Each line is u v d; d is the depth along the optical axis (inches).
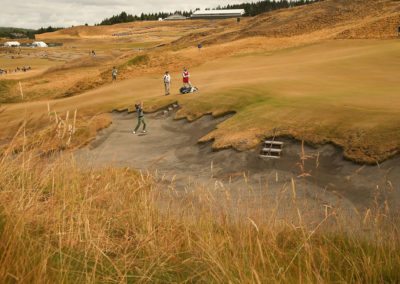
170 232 200.7
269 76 1800.0
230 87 1483.8
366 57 1987.0
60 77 3708.2
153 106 1544.0
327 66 1866.4
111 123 1416.1
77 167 245.6
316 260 188.2
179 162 929.5
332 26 3779.5
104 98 1927.9
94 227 184.7
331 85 1371.8
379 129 742.5
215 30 5285.4
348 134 770.8
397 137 692.1
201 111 1321.4
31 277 123.3
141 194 241.3
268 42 3358.8
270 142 839.7
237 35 4190.5
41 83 3435.0
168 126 1320.1
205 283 154.5
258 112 1085.8
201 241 180.1
